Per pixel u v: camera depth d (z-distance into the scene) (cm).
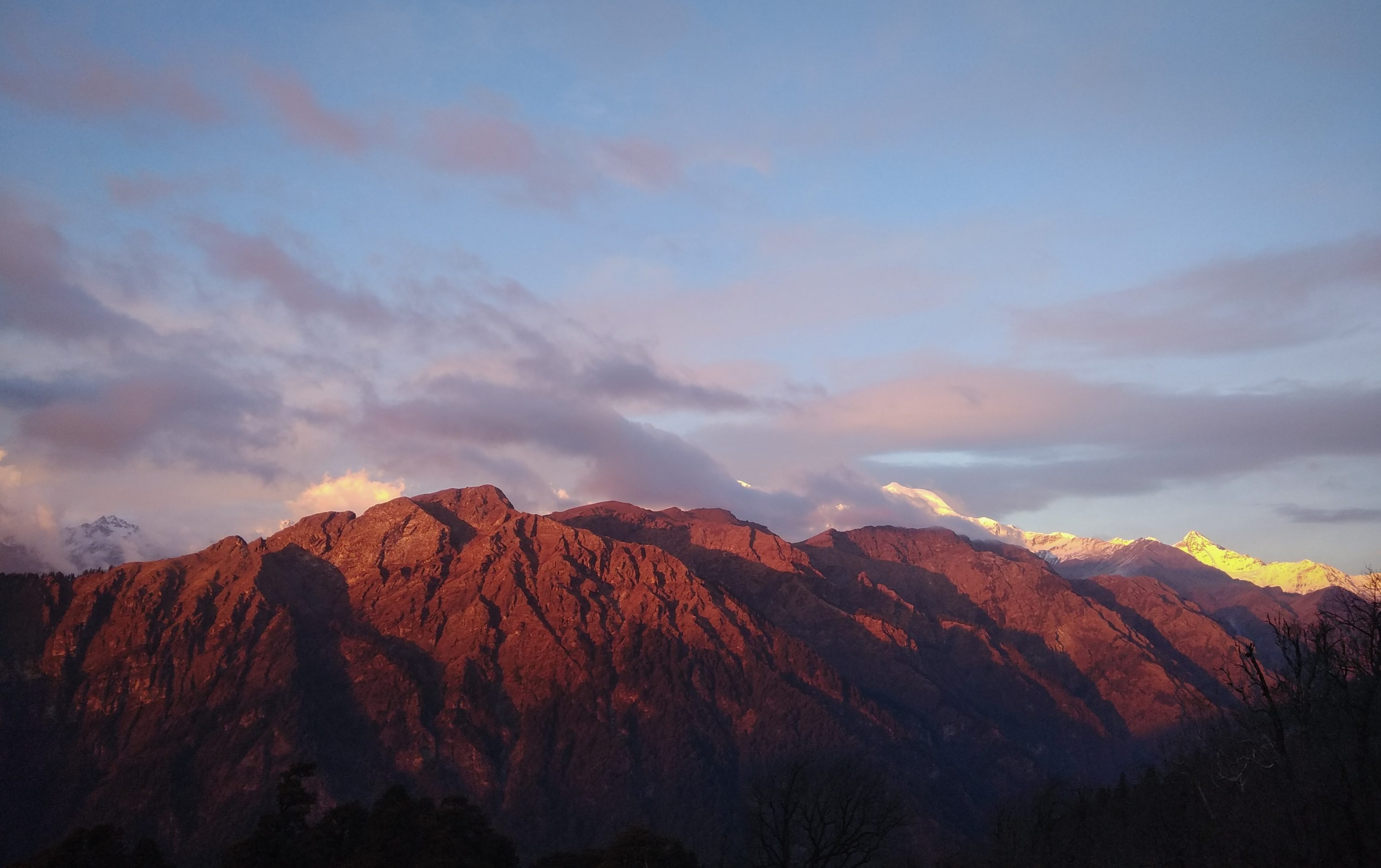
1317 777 8669
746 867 13300
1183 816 10550
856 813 13275
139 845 10212
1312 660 9400
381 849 10550
